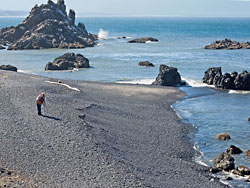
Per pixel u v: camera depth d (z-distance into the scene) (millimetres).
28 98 39875
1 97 38875
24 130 29656
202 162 30109
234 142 34719
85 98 46562
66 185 21703
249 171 27625
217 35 194125
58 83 53000
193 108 47531
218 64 83625
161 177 25516
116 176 23625
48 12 143250
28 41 123062
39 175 22609
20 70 76250
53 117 34000
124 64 84625
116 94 52031
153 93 54469
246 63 85312
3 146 26125
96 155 26547
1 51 115375
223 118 42875
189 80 65938
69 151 26609
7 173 22188
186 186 24656
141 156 29469
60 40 130125
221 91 58281
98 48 123375
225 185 25609
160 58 94938
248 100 52188
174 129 38281
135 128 37281
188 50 115500
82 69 78125
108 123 37188
